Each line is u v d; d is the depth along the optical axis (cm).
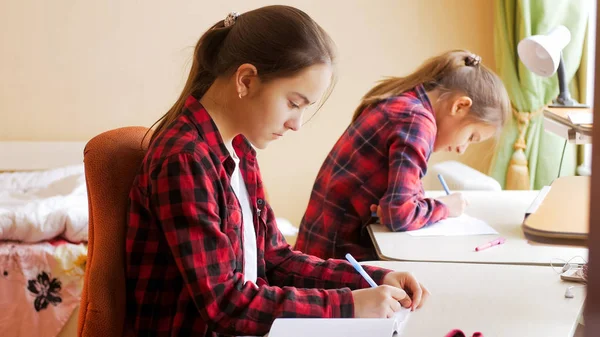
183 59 341
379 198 184
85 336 118
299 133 344
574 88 302
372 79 339
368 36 336
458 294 125
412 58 337
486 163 335
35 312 240
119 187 119
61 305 241
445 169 290
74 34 340
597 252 59
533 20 297
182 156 110
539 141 304
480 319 113
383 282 127
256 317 111
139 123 348
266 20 117
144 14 338
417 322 113
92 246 120
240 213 121
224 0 338
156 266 117
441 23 333
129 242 117
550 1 292
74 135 348
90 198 120
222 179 117
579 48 294
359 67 339
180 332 115
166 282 117
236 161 130
